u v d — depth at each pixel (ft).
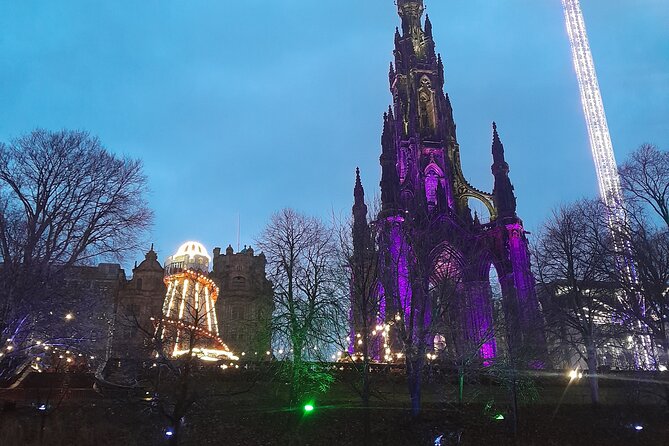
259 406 115.44
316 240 146.72
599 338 163.02
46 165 131.64
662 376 150.20
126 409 103.04
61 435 93.30
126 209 139.33
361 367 124.16
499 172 286.87
